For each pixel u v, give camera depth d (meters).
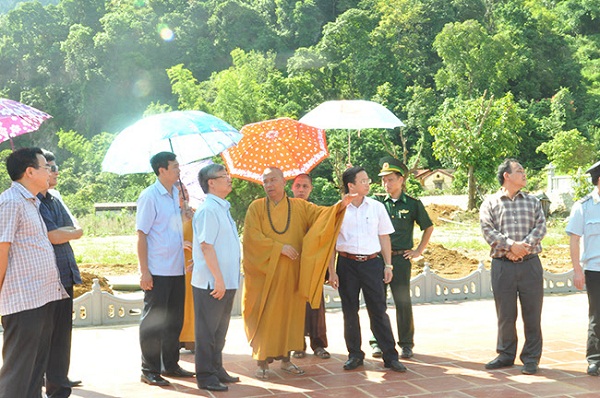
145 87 85.44
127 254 20.59
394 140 69.69
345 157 38.78
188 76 49.66
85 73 86.12
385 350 5.68
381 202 6.21
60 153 85.81
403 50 82.75
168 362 5.60
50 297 4.38
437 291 9.25
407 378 5.42
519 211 5.62
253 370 5.80
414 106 70.69
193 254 5.30
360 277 5.72
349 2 96.06
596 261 5.46
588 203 5.57
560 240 21.19
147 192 5.41
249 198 24.73
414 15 85.00
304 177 6.12
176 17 91.62
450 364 5.86
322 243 5.32
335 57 79.12
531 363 5.53
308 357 6.23
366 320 8.02
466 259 14.93
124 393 5.10
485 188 37.88
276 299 5.39
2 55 95.38
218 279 5.11
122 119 84.69
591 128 70.69
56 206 4.95
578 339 6.75
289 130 6.96
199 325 5.21
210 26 91.50
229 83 38.78
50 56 93.06
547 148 51.91
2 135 5.21
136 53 85.12
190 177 7.96
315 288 5.33
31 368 4.31
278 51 90.25
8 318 4.29
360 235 5.73
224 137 6.20
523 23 86.06
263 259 5.41
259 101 39.19
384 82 77.62
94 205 43.16
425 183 53.66
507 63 75.06
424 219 6.24
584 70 88.44
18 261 4.27
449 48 74.56
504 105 35.03
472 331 7.23
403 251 6.17
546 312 8.29
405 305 6.12
